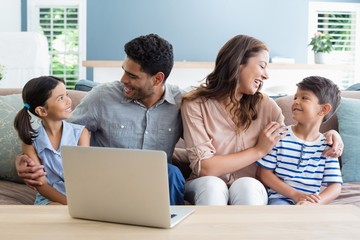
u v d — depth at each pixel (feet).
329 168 5.94
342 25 20.22
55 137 6.09
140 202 3.67
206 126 6.07
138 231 3.58
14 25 18.76
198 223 3.76
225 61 5.97
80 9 19.43
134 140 6.24
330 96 6.02
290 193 5.77
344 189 6.56
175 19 19.58
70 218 3.91
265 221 3.80
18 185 6.75
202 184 5.50
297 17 19.86
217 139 6.07
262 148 5.90
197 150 5.82
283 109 7.42
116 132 6.22
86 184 3.79
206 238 3.40
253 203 5.32
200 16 19.61
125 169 3.65
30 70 14.88
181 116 6.27
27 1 19.38
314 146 6.05
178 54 19.72
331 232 3.53
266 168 6.08
